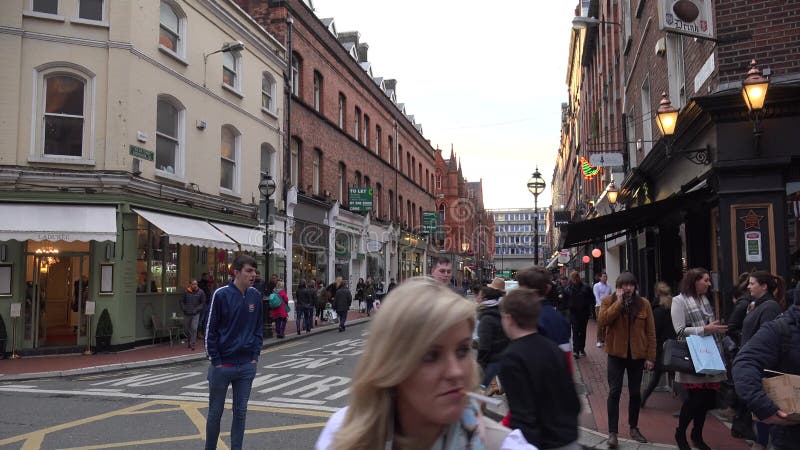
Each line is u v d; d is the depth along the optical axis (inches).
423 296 58.3
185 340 649.0
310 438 251.4
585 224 474.6
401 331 56.5
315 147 1047.6
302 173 994.1
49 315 555.8
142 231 606.9
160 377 418.0
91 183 549.3
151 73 610.9
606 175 942.4
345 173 1203.9
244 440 248.4
